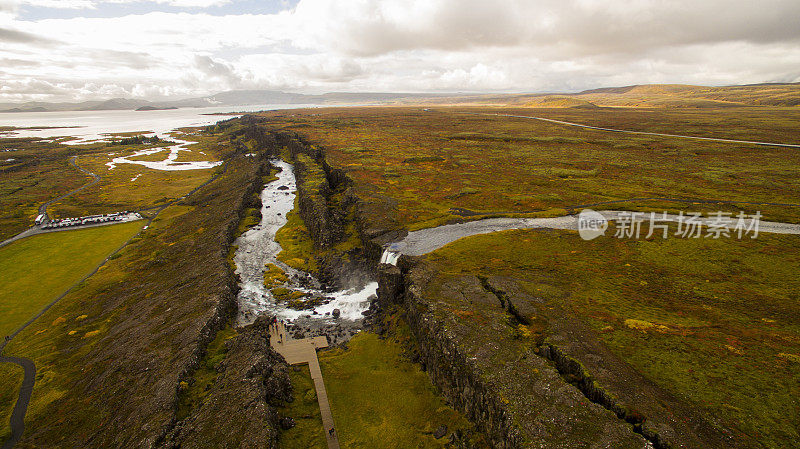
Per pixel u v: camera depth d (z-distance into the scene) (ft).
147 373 185.78
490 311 191.21
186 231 412.16
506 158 629.10
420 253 280.31
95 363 211.61
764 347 159.33
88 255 372.79
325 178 504.84
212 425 147.13
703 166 529.86
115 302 284.00
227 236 365.61
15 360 226.58
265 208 468.34
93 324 258.78
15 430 176.35
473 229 328.08
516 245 285.84
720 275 229.04
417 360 193.26
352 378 187.32
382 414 165.17
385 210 376.27
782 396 132.87
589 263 250.57
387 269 247.50
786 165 514.68
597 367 147.54
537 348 163.53
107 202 543.39
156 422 151.64
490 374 147.95
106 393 183.32
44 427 174.81
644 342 164.14
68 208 517.55
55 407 185.98
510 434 125.08
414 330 207.82
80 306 284.61
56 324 262.47
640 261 251.80
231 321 242.17
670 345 161.58
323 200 412.57
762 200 379.14
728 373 144.56
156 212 503.20
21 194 583.99
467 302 200.64
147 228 443.32
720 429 120.47
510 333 172.86
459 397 159.12
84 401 183.73
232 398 157.69
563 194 422.82
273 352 198.59
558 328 174.40
